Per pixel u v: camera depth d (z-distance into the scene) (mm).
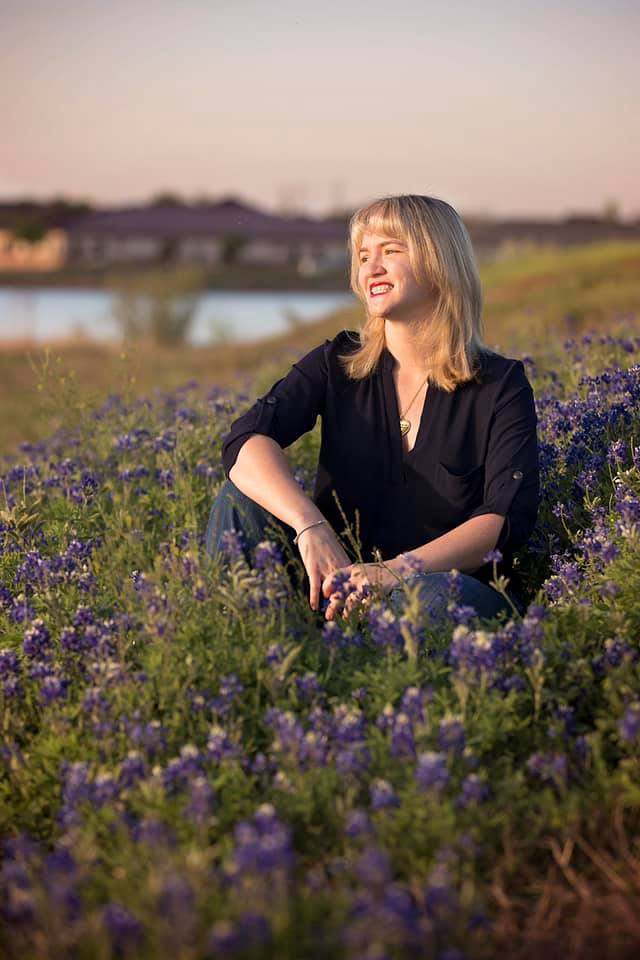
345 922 2123
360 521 3826
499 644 2955
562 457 4316
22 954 2182
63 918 2152
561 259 22188
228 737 2803
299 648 2930
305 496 3664
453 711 2832
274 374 9039
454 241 3711
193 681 3062
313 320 24047
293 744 2639
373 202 3789
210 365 19672
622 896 2461
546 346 7734
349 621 3357
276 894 2088
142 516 4562
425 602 3293
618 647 2988
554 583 3443
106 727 2811
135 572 3668
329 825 2605
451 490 3691
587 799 2635
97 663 3037
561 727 2787
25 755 2938
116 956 2123
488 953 2281
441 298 3689
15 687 3098
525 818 2635
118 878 2330
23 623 3455
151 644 3234
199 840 2414
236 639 3146
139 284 28812
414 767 2586
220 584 3355
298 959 2047
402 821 2439
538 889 2500
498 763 2730
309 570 3488
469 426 3715
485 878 2510
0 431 11188
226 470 3844
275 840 2139
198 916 2059
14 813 2811
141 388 12078
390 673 2906
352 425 3855
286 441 3926
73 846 2432
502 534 3514
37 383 5848
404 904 1999
